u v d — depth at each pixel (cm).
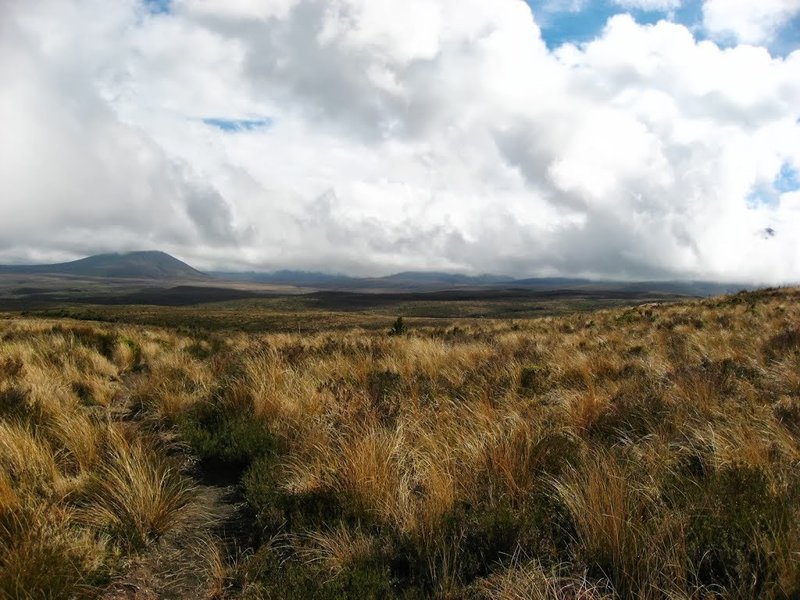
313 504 404
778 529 304
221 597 313
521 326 2161
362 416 585
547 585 284
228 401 681
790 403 585
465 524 352
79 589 305
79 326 1616
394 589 311
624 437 517
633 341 1245
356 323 7300
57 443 510
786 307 1753
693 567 291
